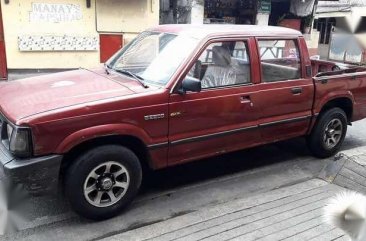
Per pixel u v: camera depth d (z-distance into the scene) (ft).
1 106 11.55
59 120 10.44
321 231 10.68
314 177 15.31
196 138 13.00
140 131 11.76
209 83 13.24
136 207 12.64
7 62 35.09
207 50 13.09
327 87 16.46
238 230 10.84
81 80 13.16
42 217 11.85
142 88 12.23
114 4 37.52
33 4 34.50
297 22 53.31
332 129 17.24
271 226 11.03
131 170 11.88
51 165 10.53
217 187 14.26
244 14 50.03
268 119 14.82
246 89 13.92
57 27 35.99
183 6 44.91
